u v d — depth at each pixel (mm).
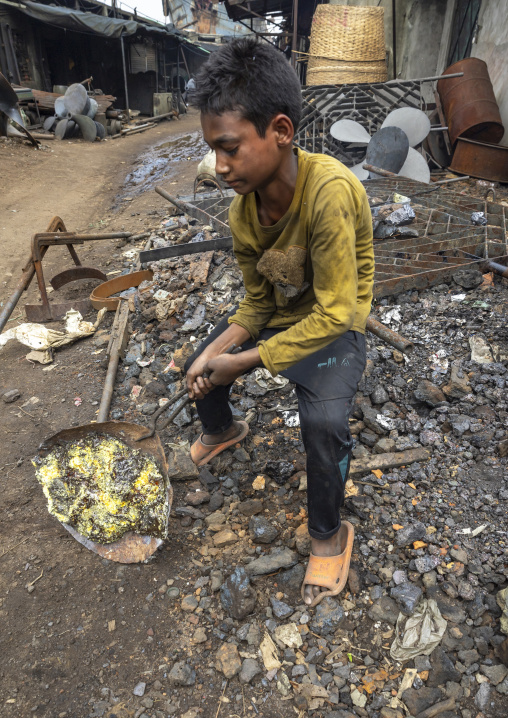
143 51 19031
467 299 3398
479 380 2670
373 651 1648
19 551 2047
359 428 2496
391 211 4332
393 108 7672
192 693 1570
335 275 1415
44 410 2900
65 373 3240
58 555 2029
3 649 1690
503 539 1928
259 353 1531
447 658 1588
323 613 1711
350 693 1545
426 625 1661
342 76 8398
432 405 2578
